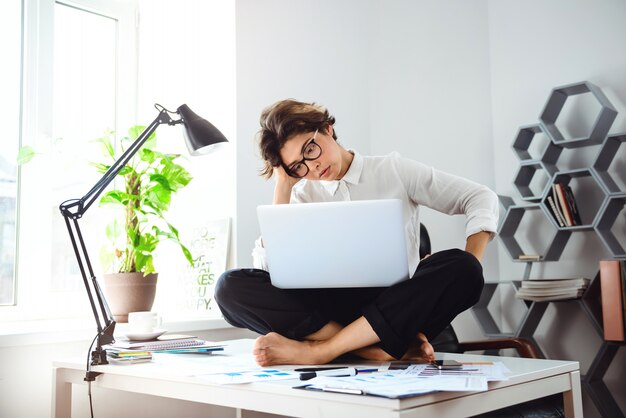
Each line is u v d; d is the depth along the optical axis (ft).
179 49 9.27
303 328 4.87
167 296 9.20
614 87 8.93
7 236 7.61
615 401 8.51
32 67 7.97
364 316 4.47
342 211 4.24
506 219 9.35
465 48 10.41
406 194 5.91
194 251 8.92
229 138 8.68
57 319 7.90
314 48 10.04
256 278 5.14
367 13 11.32
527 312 8.91
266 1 9.25
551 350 9.28
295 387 3.49
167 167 7.81
